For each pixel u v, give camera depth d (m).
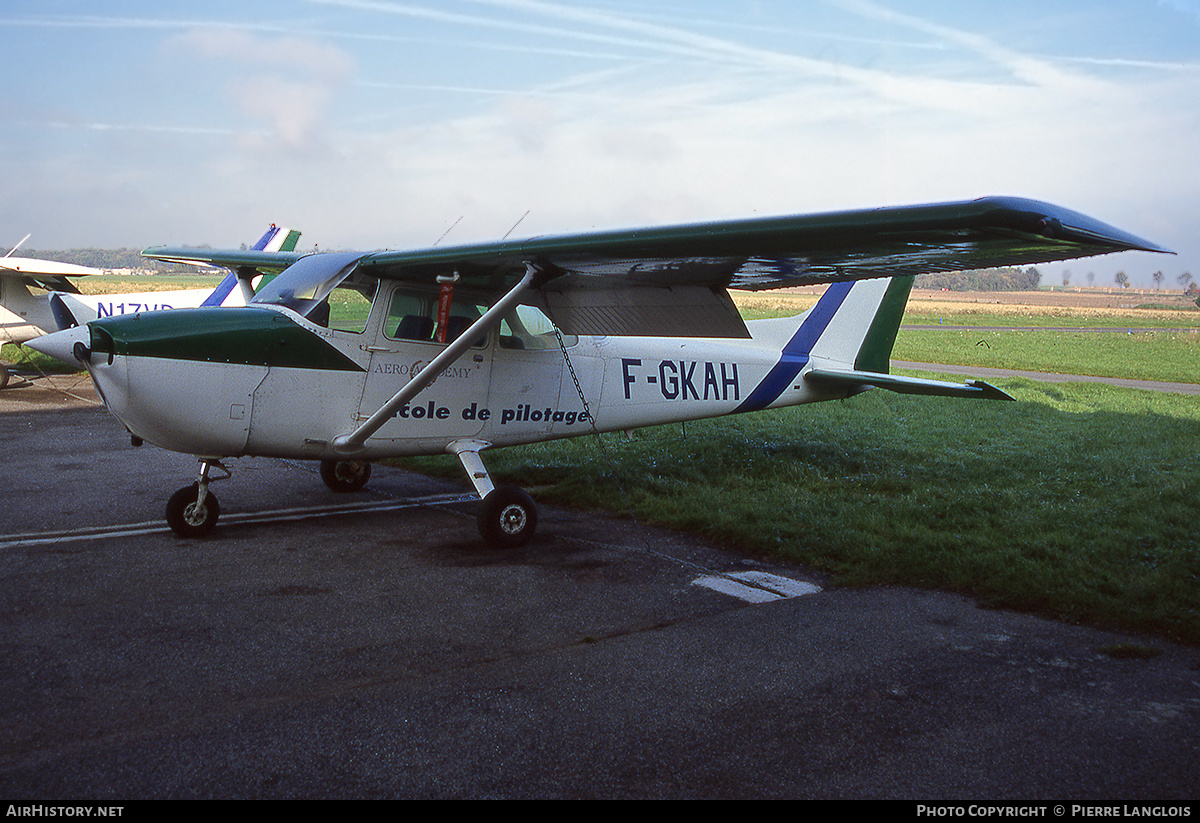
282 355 5.18
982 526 5.58
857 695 3.22
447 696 3.16
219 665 3.41
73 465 7.78
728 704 3.13
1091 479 7.04
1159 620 3.95
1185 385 18.47
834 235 3.77
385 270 5.46
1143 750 2.82
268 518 5.99
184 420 4.95
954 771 2.66
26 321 14.04
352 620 3.97
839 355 8.27
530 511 5.41
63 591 4.28
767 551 5.24
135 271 117.31
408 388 5.25
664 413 7.07
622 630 3.91
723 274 4.95
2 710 2.97
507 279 5.67
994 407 12.32
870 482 6.95
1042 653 3.67
